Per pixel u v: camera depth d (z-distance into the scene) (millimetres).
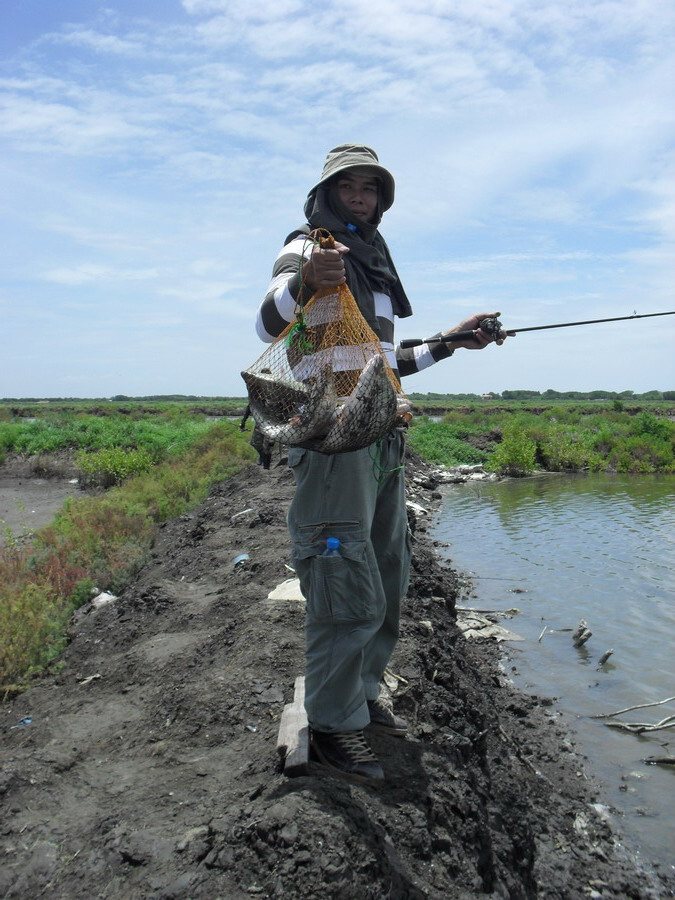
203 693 4332
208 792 3236
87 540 9609
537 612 8688
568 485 21422
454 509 16750
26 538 11594
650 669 6930
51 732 4305
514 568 10758
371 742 3482
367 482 2930
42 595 6828
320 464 2875
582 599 9156
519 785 4512
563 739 5566
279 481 14000
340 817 2668
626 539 12727
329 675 2943
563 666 7031
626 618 8406
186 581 8117
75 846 2936
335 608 2893
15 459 24141
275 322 2916
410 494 17781
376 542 3227
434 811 3105
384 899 2545
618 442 26375
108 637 6250
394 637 3410
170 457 21875
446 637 6473
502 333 3629
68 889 2674
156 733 4098
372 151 3135
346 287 2855
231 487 15438
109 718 4441
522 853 3672
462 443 28688
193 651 5262
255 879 2498
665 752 5371
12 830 3102
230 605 6219
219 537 9711
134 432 27766
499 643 7652
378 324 3107
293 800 2705
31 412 52594
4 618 5914
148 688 4828
